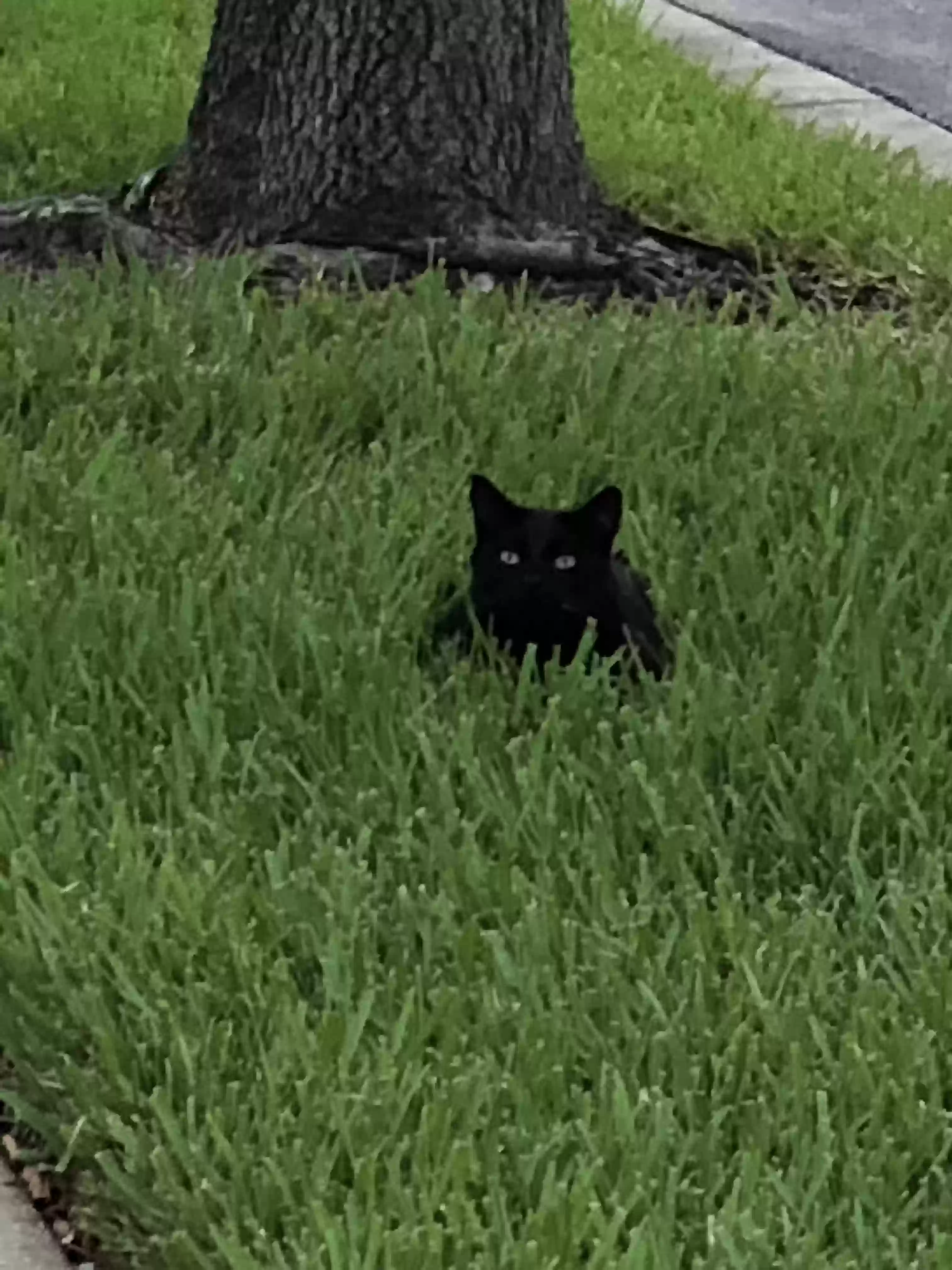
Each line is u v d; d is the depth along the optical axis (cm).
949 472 236
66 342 253
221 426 243
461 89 289
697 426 242
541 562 196
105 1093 148
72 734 182
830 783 178
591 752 183
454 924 161
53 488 221
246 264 276
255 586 203
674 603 207
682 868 168
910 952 162
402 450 235
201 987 154
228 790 179
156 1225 140
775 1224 137
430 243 289
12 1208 146
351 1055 148
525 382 249
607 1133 142
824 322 281
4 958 159
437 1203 137
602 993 154
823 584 208
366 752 181
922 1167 144
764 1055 150
